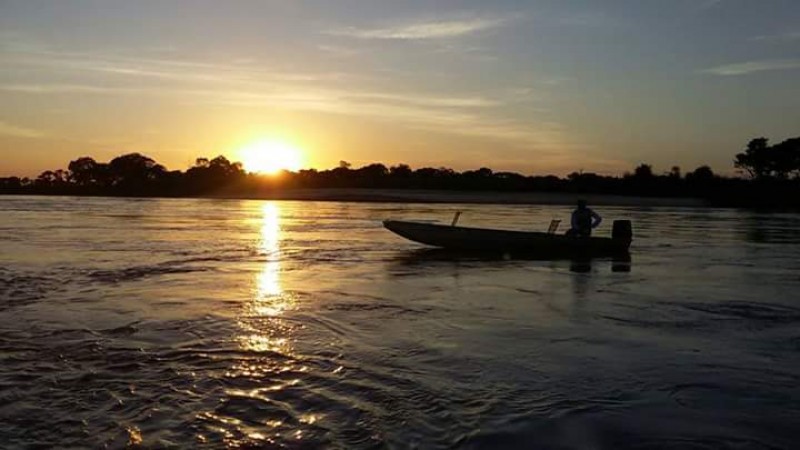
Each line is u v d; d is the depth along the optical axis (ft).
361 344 35.50
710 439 23.22
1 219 155.94
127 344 34.73
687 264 74.38
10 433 22.94
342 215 193.77
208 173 484.33
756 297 51.47
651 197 369.91
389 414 25.05
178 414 24.79
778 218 204.03
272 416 24.72
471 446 22.41
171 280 58.44
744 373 30.76
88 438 22.59
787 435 23.63
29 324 39.29
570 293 53.16
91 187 509.76
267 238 105.81
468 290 54.24
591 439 23.11
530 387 28.45
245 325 39.68
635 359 33.04
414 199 359.05
